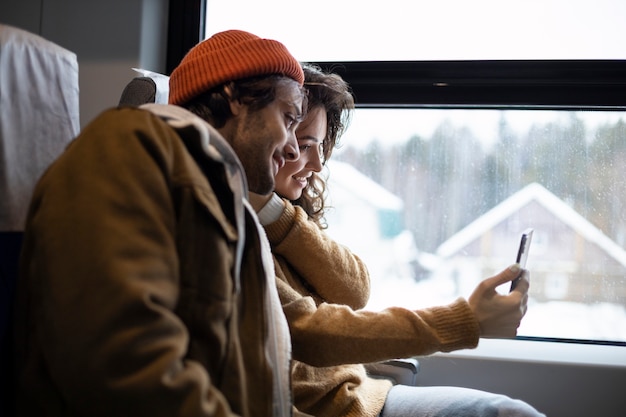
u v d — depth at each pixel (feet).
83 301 2.32
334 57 6.57
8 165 3.05
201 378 2.47
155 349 2.34
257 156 3.48
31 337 2.61
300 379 4.26
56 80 3.37
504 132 6.45
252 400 2.99
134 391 2.29
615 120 6.30
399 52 6.48
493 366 5.90
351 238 6.70
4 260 2.99
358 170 6.66
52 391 2.60
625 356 5.99
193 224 2.71
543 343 6.31
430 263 6.61
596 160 6.34
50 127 3.32
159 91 4.38
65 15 6.47
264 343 3.06
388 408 4.66
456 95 6.37
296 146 3.83
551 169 6.40
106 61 6.43
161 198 2.59
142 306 2.32
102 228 2.39
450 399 4.60
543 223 6.43
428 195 6.59
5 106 3.03
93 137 2.64
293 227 4.47
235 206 2.93
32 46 3.22
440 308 3.95
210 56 3.54
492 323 3.91
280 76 3.59
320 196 5.57
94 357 2.29
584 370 5.79
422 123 6.56
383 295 6.67
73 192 2.48
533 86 6.28
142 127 2.69
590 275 6.38
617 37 6.22
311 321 3.96
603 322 6.38
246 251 3.18
